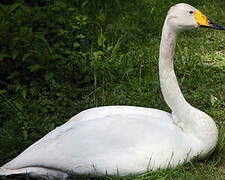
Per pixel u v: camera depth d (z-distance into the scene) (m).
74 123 5.31
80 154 4.96
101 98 7.16
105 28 9.36
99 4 10.26
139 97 7.15
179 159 5.14
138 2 10.79
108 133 5.02
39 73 7.57
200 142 5.30
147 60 8.38
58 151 4.98
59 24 8.56
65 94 7.19
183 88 7.48
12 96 7.04
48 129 6.26
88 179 5.02
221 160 5.61
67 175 5.00
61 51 8.04
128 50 8.80
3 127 6.29
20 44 7.48
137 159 4.95
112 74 7.83
